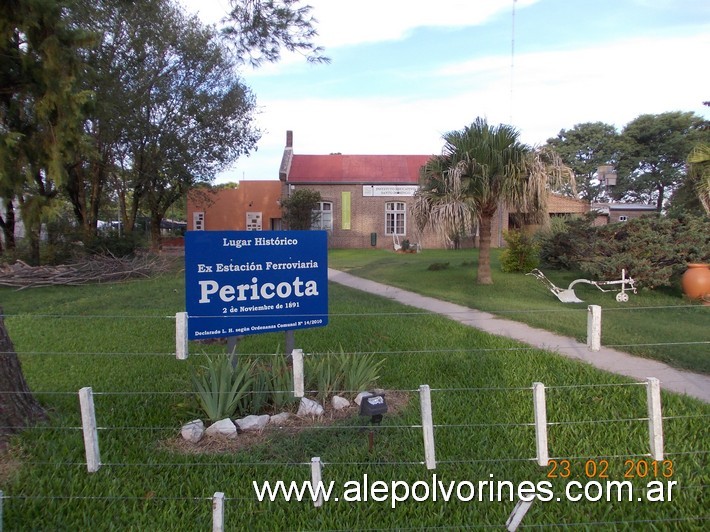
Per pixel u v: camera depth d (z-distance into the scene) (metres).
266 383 4.95
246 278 5.11
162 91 23.61
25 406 4.50
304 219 33.19
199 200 33.62
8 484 3.63
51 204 8.17
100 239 20.39
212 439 4.32
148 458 4.01
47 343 7.75
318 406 4.81
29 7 6.37
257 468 3.86
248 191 40.72
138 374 6.11
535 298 12.31
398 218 35.28
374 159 37.66
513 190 12.95
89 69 12.51
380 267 20.67
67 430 4.43
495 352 6.93
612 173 24.27
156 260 20.14
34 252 19.20
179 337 3.91
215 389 4.59
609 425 4.61
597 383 5.67
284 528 3.22
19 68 7.25
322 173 35.88
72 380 5.91
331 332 8.16
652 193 47.97
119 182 27.45
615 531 3.15
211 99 25.31
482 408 5.01
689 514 3.33
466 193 13.20
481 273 14.66
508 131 13.11
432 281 15.58
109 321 9.45
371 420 4.05
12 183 7.71
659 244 11.70
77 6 9.11
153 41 21.36
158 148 25.23
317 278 5.45
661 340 7.63
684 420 4.66
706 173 12.50
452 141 13.40
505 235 17.08
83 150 8.40
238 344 7.36
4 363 4.38
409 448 4.20
